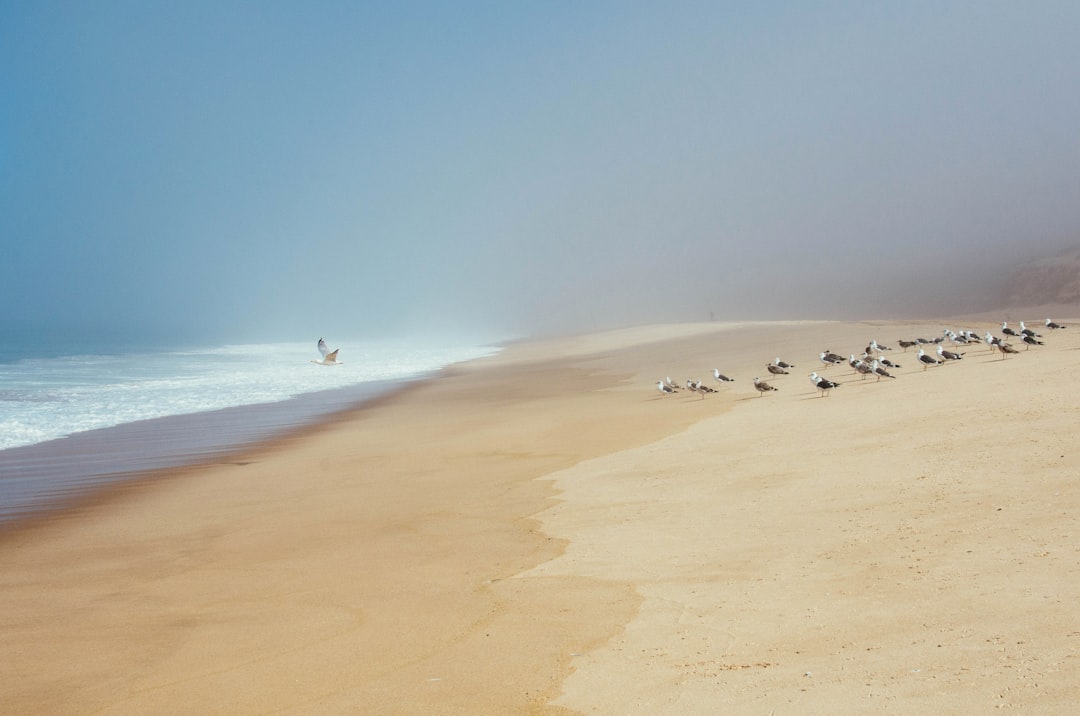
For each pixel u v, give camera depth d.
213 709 7.15
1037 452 11.82
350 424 26.77
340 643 8.45
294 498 16.08
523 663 7.56
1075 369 18.78
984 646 6.55
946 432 14.19
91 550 12.94
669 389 27.56
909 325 50.91
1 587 11.15
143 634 9.12
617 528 11.89
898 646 6.85
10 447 22.94
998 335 31.12
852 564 9.02
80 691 7.71
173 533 13.80
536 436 21.30
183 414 29.81
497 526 12.80
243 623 9.28
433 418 27.17
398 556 11.58
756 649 7.24
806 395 22.48
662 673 6.99
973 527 9.46
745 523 11.22
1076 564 7.84
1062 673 5.85
